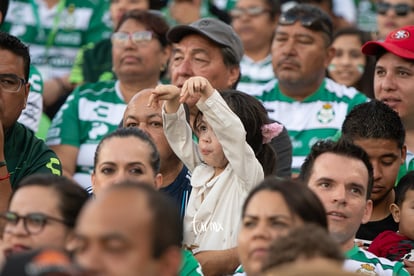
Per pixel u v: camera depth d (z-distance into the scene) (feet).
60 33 104.06
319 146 56.85
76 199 48.26
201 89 57.98
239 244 46.42
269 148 62.59
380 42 73.15
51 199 47.80
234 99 61.77
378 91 73.36
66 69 103.91
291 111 84.43
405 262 61.46
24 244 47.29
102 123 83.05
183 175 63.93
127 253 37.47
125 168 53.36
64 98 95.30
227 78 75.15
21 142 66.54
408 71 72.28
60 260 34.58
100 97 84.17
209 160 59.57
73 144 82.23
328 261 39.24
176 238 39.14
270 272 38.32
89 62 96.02
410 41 72.54
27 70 65.82
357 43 93.91
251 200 46.55
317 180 55.57
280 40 84.17
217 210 59.00
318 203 46.70
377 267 57.21
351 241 57.26
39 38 103.91
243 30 98.37
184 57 74.49
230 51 74.69
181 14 106.01
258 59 98.07
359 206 55.42
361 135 64.69
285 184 46.75
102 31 104.78
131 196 38.40
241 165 58.34
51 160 66.54
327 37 84.23
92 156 82.02
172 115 60.85
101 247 37.35
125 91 84.58
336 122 83.25
